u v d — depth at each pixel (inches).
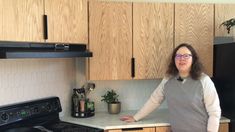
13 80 79.8
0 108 73.6
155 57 96.5
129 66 95.5
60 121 91.7
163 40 96.4
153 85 111.3
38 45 72.7
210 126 79.0
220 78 98.7
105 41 93.7
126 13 94.1
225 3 110.6
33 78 86.7
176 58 83.9
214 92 79.8
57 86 96.5
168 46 96.8
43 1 72.9
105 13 93.0
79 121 91.4
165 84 88.0
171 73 87.5
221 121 91.6
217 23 99.5
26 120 80.3
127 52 95.0
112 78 95.0
